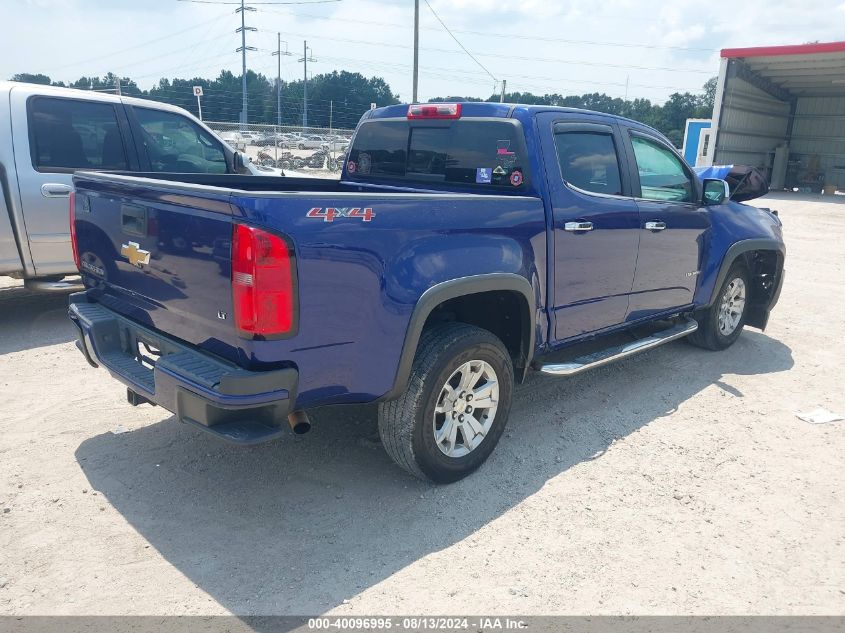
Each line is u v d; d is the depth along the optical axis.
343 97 105.00
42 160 5.99
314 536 3.19
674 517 3.48
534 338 3.98
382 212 3.05
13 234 5.88
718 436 4.47
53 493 3.47
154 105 6.81
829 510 3.60
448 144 4.41
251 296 2.71
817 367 5.97
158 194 3.08
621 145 4.63
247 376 2.73
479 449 3.76
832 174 35.78
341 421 4.44
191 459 3.88
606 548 3.19
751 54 28.89
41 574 2.86
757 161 34.84
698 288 5.59
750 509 3.58
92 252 3.77
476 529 3.30
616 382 5.39
